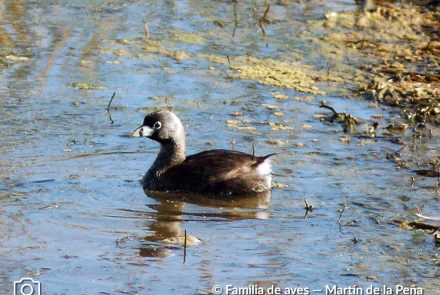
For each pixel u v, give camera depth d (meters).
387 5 23.86
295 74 19.98
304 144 16.53
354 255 12.34
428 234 13.05
